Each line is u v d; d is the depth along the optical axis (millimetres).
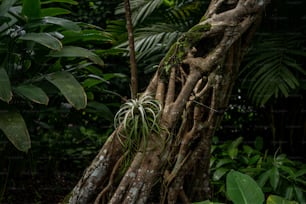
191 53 1651
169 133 1568
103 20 3660
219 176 2166
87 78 2438
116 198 1541
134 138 1557
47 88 2125
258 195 1572
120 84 3320
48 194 2602
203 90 1686
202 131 1729
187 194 1808
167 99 1607
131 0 2729
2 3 2049
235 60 1754
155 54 2648
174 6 2986
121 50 2375
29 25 2080
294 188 2033
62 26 2078
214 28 1644
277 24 2570
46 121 2633
